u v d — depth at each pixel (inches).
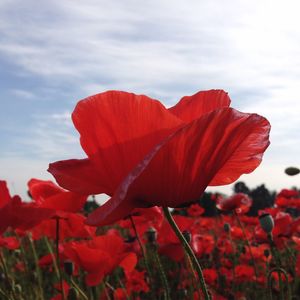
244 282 24.1
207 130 5.8
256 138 6.2
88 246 14.7
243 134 6.1
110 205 5.7
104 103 6.1
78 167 6.6
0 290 15.1
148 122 6.0
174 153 5.8
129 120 6.1
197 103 6.6
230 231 25.5
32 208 11.0
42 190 12.0
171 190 6.1
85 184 6.6
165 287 12.1
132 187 5.9
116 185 6.4
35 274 22.3
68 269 15.1
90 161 6.6
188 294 18.8
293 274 19.6
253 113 6.1
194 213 32.9
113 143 6.2
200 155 6.0
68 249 13.5
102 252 13.4
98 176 6.6
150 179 6.0
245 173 6.5
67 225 14.3
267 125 6.2
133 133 6.1
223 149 6.1
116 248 14.6
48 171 6.7
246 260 25.6
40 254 28.7
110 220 5.8
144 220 18.8
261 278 20.6
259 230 20.0
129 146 6.1
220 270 24.6
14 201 10.9
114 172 6.3
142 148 6.1
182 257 17.8
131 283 19.6
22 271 24.3
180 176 6.0
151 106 6.0
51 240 30.2
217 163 6.2
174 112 6.7
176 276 22.2
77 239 27.6
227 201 23.4
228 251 27.0
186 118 6.6
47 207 11.0
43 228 14.7
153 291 15.0
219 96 6.6
